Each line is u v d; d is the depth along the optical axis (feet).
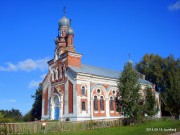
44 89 179.11
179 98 190.29
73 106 143.43
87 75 152.87
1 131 83.20
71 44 172.45
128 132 85.71
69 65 158.51
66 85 153.89
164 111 216.95
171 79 204.03
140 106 117.08
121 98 119.96
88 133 87.71
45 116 171.01
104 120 111.96
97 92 157.79
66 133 90.27
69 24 182.60
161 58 243.19
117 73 195.52
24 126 90.07
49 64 178.19
